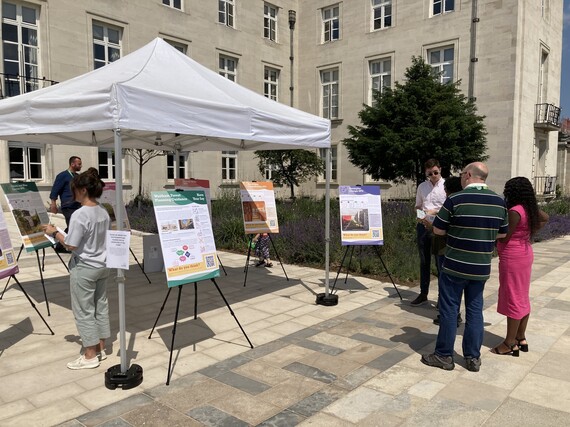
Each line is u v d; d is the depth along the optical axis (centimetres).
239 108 462
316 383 380
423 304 615
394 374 397
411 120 1418
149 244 725
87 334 404
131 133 687
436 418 325
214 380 385
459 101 1453
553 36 2198
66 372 400
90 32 1806
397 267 794
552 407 340
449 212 393
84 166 1809
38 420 321
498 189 1914
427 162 567
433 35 2089
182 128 409
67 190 848
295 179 2056
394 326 525
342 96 2486
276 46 2622
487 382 382
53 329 507
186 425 315
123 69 475
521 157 1941
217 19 2314
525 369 408
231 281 748
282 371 403
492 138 1922
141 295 653
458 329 516
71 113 388
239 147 730
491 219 381
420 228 595
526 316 438
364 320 548
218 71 2339
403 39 2203
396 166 1473
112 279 750
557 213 1720
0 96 1595
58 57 1719
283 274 805
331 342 475
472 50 1956
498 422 320
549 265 907
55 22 1705
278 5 2612
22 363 418
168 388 370
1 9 1588
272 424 317
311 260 908
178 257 407
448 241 401
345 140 1606
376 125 1505
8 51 1622
